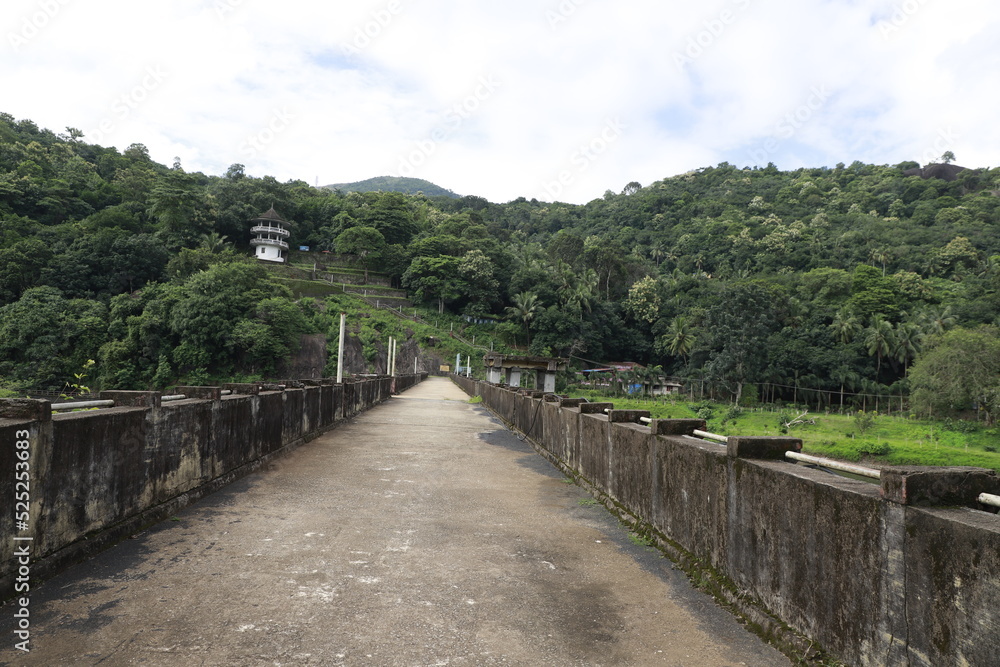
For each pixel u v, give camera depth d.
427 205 128.88
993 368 45.62
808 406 62.41
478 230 106.56
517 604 3.63
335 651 2.89
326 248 96.88
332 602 3.52
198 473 6.25
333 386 13.91
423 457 9.75
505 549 4.78
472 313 87.44
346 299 82.06
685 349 76.25
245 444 7.74
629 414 6.66
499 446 11.77
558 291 90.69
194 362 59.16
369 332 75.62
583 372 77.69
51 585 3.62
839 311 71.38
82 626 3.07
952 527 2.13
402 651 2.93
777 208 136.00
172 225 80.56
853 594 2.66
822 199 142.25
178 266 69.81
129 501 4.84
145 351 58.53
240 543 4.65
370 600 3.58
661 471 5.05
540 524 5.64
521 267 95.31
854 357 62.78
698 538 4.30
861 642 2.59
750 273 103.06
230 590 3.65
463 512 6.02
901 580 2.38
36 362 55.00
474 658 2.89
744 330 62.75
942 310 67.56
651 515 5.24
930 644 2.21
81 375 56.38
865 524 2.61
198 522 5.23
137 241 69.19
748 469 3.64
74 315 58.69
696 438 5.00
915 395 50.25
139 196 88.56
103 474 4.45
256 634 3.04
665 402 61.09
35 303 58.09
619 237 136.50
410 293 90.69
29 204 76.19
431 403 26.16
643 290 91.56
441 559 4.45
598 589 3.94
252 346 61.94
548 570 4.30
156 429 5.32
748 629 3.33
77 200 80.69
